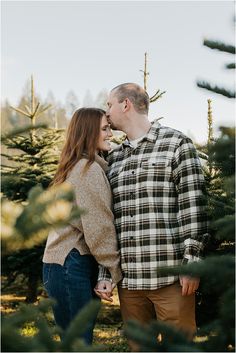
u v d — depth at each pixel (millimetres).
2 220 1060
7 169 6578
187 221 2633
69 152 2844
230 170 2180
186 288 2549
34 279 6555
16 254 5910
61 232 2703
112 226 2729
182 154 2699
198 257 2598
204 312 3412
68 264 2668
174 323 2625
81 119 2865
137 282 2676
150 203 2695
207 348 1381
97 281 2811
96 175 2717
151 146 2791
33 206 1050
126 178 2799
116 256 2729
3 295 7363
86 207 2662
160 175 2713
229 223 1647
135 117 2920
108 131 2918
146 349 1243
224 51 1711
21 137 6617
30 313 1303
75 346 1182
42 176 6020
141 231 2688
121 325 5340
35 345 1138
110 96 2994
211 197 2754
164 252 2648
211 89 1722
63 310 2701
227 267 1398
